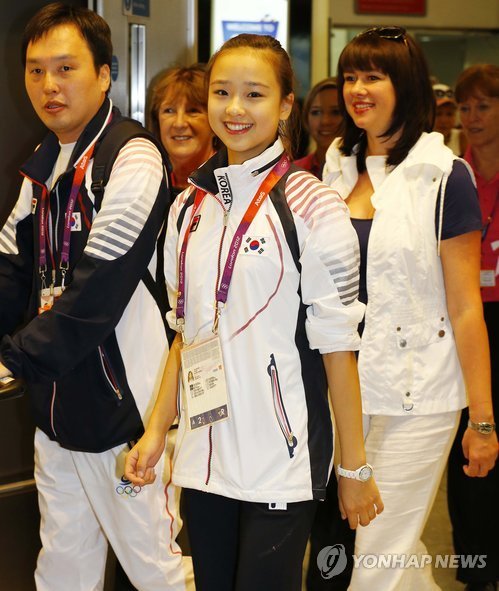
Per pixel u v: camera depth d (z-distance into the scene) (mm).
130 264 2062
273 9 3582
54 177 2254
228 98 1754
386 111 2246
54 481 2283
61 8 2193
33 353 2016
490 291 2914
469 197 2189
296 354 1751
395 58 2223
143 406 2158
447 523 3408
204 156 2787
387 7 6922
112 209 2055
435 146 2236
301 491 1722
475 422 2221
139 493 2191
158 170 2137
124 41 2822
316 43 4168
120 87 2844
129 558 2240
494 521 2805
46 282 2201
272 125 1769
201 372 1774
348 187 2381
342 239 1737
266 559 1721
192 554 1859
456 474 2863
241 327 1735
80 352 2045
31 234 2385
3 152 2707
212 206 1834
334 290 1731
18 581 2783
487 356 2201
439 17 6992
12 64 2693
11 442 2736
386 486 2213
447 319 2225
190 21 2936
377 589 2248
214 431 1763
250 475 1720
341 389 1764
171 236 1949
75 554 2311
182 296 1858
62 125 2166
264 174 1773
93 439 2156
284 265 1725
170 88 2725
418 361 2195
